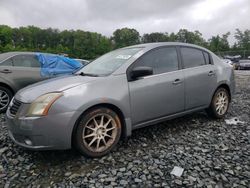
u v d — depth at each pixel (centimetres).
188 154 352
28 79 656
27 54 677
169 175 300
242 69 2636
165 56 429
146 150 369
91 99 332
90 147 341
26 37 8450
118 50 464
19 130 322
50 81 374
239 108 610
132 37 8400
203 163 326
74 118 321
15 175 311
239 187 274
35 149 318
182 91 433
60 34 8706
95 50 8269
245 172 302
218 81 495
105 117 353
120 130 366
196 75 455
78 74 418
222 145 381
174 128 459
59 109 315
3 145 396
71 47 8412
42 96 322
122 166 325
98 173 309
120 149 374
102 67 412
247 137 413
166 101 412
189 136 421
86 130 339
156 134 431
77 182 292
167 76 415
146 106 388
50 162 340
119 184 285
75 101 323
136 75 371
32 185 291
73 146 340
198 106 467
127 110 366
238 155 347
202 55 487
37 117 312
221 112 512
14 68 638
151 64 407
